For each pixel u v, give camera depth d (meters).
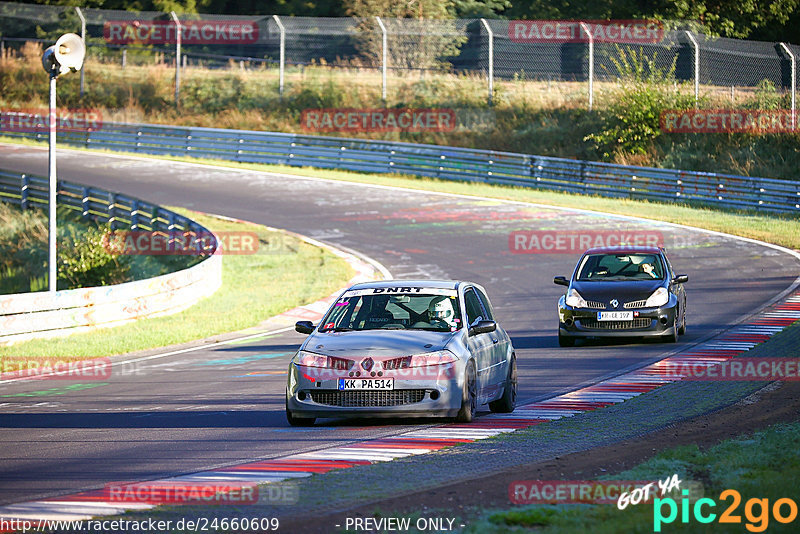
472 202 145.50
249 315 85.31
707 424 37.00
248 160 184.12
